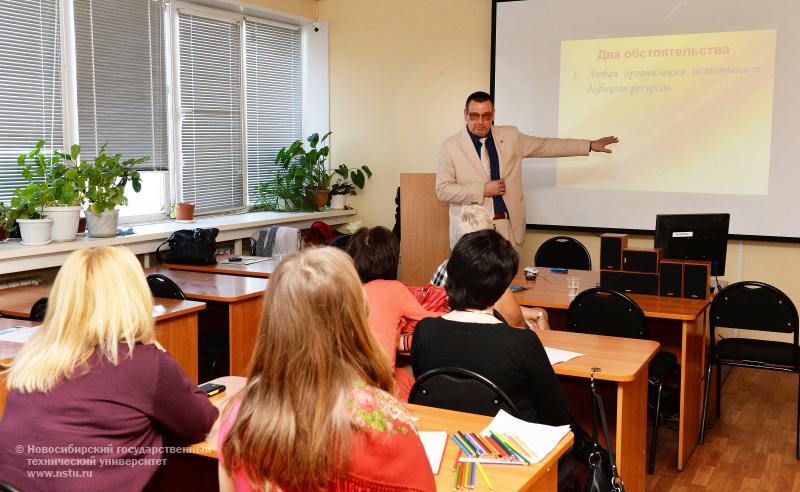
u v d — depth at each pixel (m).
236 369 3.88
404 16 6.48
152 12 5.50
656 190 5.48
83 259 1.69
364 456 1.13
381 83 6.66
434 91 6.41
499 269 2.19
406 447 1.19
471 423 1.91
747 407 4.34
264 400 1.14
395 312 2.69
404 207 5.64
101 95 5.12
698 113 5.29
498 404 2.07
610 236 3.85
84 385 1.63
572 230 5.78
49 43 4.74
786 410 4.28
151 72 5.52
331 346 1.15
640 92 5.46
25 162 4.62
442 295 3.11
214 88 6.12
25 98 4.62
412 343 2.26
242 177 6.51
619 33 5.49
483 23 6.13
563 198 5.78
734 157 5.21
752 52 5.09
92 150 5.08
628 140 5.53
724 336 5.35
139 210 5.57
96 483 1.63
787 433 3.90
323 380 1.13
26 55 4.61
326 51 6.88
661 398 3.78
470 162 4.83
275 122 6.85
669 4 5.31
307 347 1.13
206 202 6.15
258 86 6.60
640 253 3.77
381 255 2.75
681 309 3.41
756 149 5.14
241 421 1.15
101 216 4.64
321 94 6.96
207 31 6.02
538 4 5.72
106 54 5.14
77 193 4.47
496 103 5.95
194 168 5.99
